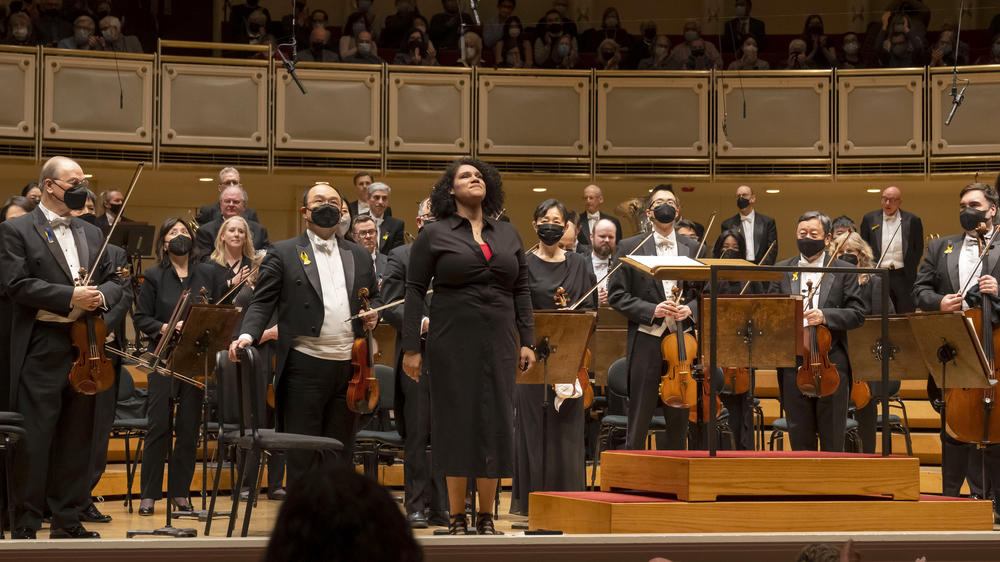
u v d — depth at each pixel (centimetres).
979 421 674
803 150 1489
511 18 1594
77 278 589
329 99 1453
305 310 619
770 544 530
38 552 498
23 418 568
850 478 557
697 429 739
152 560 507
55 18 1451
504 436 561
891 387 869
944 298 730
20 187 1476
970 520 566
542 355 639
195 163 1416
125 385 899
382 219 1165
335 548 168
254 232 1027
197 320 668
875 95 1481
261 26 1535
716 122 1497
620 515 535
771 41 1677
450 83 1478
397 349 707
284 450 614
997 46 1489
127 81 1399
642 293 739
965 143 1456
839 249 795
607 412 925
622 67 1532
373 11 1770
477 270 565
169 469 641
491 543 521
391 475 955
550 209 724
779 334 623
